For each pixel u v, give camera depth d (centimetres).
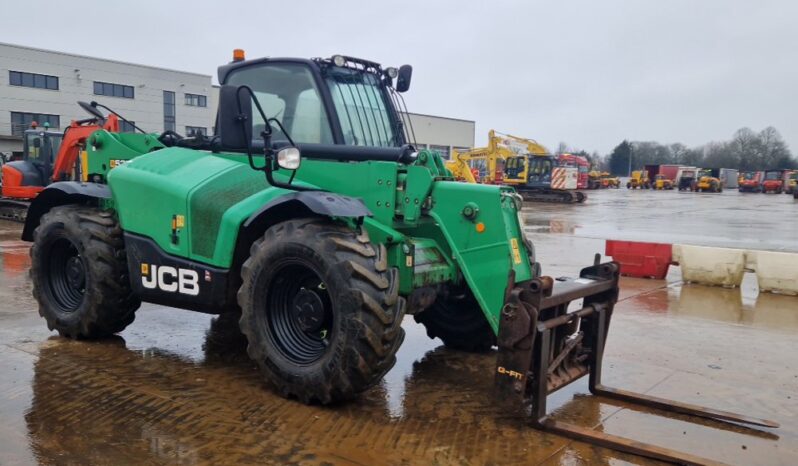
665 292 820
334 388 384
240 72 506
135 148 577
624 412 409
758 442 369
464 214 437
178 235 461
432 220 459
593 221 2117
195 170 476
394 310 384
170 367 467
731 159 10206
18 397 404
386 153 449
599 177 6319
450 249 462
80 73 3916
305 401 399
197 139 524
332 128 464
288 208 428
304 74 475
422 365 493
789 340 592
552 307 398
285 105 484
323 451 338
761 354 545
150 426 364
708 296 795
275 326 415
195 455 330
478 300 434
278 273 409
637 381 468
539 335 371
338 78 484
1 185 1628
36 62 3762
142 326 578
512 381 366
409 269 430
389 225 443
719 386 463
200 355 498
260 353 411
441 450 344
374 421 380
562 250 1241
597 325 433
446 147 5928
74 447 337
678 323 651
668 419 399
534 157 3394
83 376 444
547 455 342
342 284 376
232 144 402
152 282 480
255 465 321
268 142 408
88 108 634
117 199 497
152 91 4212
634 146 10744
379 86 518
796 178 5331
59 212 530
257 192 445
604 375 480
